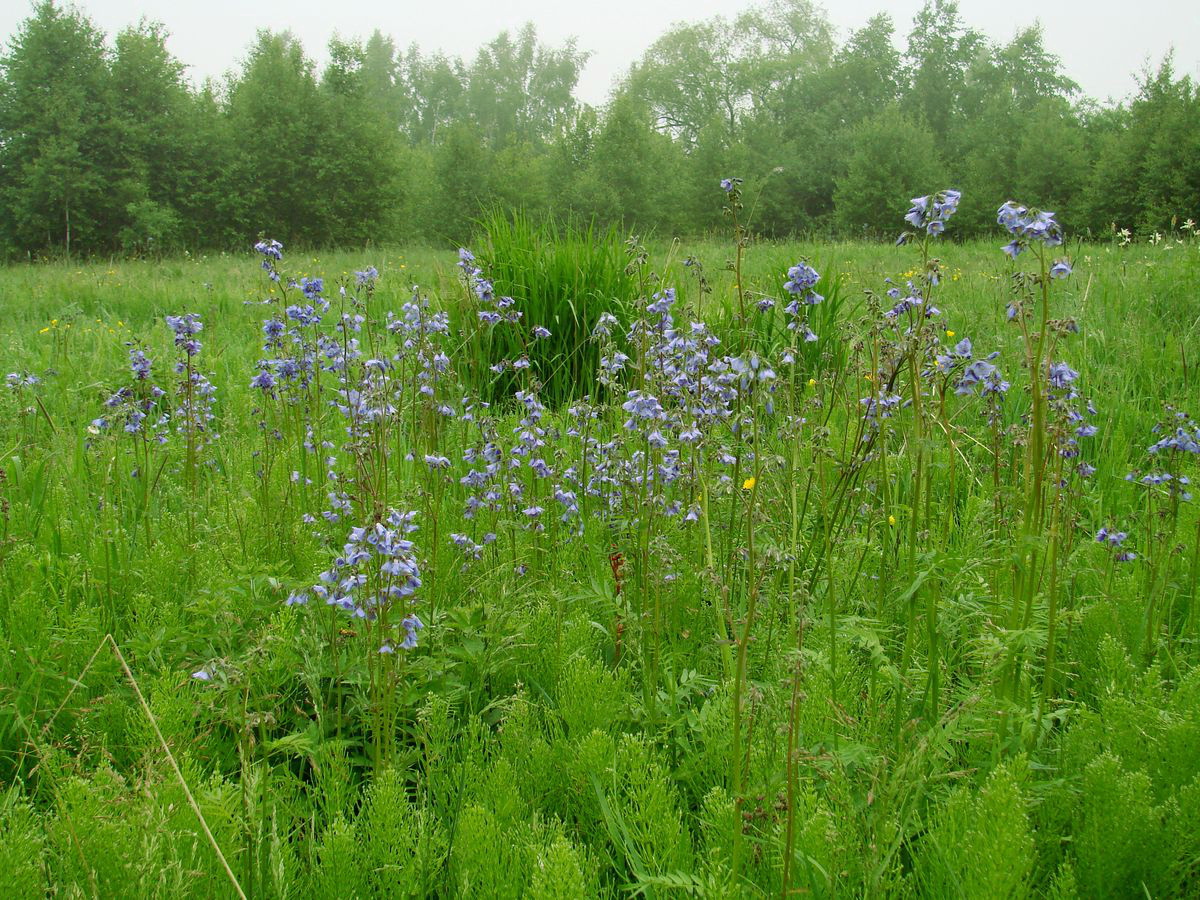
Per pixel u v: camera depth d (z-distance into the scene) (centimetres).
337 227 3822
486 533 372
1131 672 278
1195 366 612
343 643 298
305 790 256
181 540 390
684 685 286
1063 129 3941
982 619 294
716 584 255
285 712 282
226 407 613
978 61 6575
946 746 238
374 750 251
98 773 218
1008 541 317
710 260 1451
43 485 443
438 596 338
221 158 3703
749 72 6500
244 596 323
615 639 321
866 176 4144
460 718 290
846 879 203
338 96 3900
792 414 311
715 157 4334
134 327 985
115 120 3412
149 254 3038
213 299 1091
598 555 377
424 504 372
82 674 266
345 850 201
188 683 263
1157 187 3017
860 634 246
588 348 686
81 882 194
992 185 4016
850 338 332
